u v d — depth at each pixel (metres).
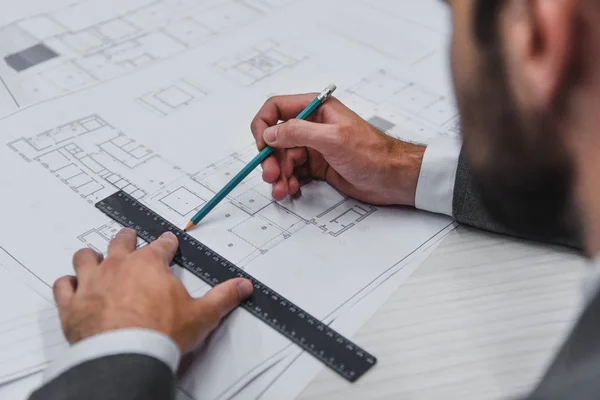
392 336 0.69
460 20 0.42
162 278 0.67
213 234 0.80
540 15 0.37
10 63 1.06
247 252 0.78
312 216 0.84
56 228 0.79
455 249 0.80
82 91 1.01
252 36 1.15
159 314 0.63
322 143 0.82
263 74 1.06
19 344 0.67
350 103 1.01
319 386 0.65
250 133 0.95
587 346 0.43
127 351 0.58
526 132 0.41
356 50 1.13
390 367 0.67
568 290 0.74
